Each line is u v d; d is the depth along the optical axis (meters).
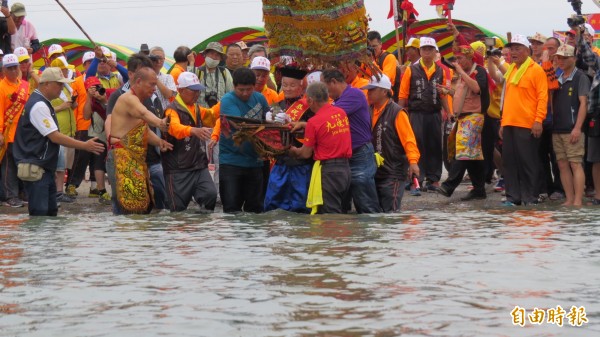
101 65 16.02
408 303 5.58
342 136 11.45
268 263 7.12
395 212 11.99
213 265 7.07
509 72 13.83
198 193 12.13
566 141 13.64
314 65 12.70
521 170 13.79
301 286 6.15
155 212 12.37
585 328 4.96
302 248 7.96
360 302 5.62
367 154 11.80
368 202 11.80
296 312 5.36
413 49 17.47
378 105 12.26
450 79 16.42
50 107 11.76
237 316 5.28
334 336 4.80
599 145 13.57
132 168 11.80
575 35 14.01
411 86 16.17
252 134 11.58
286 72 12.78
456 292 5.91
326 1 12.30
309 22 12.47
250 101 12.12
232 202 12.13
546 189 14.95
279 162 12.01
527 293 5.88
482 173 15.02
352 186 11.82
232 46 15.45
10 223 10.41
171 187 12.10
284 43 12.71
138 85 11.84
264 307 5.50
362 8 12.36
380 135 12.16
